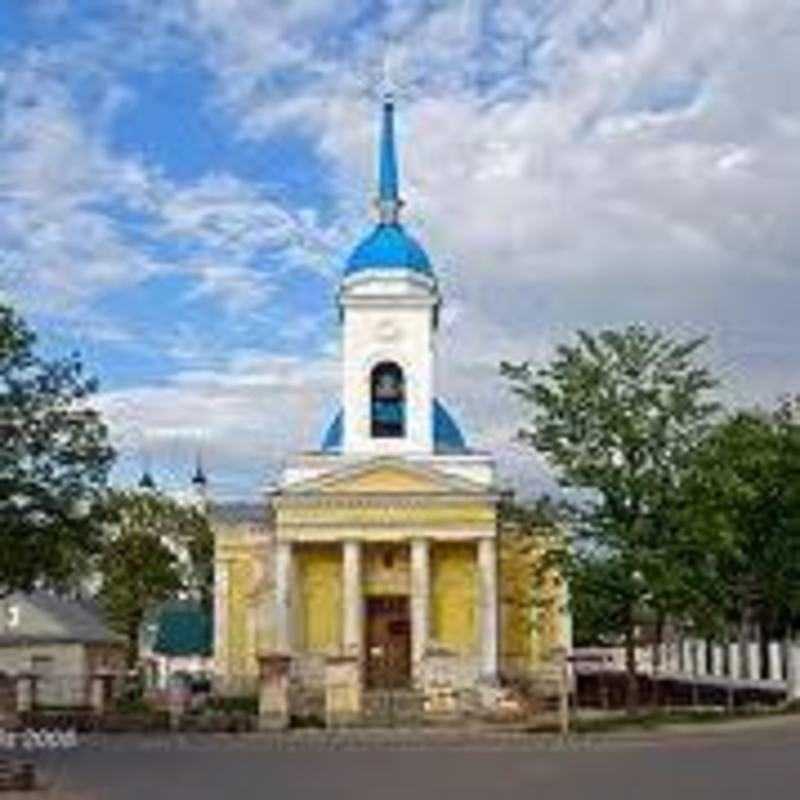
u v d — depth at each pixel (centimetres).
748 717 5856
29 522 5106
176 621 9931
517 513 7169
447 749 4753
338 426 8369
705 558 6241
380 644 7844
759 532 7569
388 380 8125
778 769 3559
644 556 5962
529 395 6094
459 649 7794
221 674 8169
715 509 6031
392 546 7856
